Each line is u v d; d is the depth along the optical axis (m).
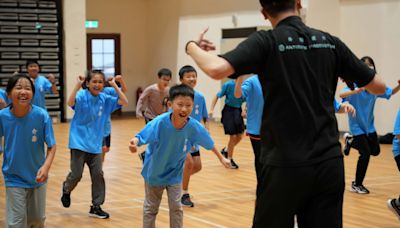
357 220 5.41
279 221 2.31
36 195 4.00
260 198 2.37
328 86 2.34
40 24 15.18
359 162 6.61
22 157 3.90
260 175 2.39
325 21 12.24
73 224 5.20
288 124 2.25
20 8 14.98
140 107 7.20
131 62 18.64
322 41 2.35
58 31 15.64
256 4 14.39
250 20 14.59
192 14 16.45
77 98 5.26
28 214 4.02
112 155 9.62
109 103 5.46
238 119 8.30
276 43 2.27
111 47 18.33
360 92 6.41
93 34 18.00
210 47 2.43
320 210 2.28
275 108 2.28
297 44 2.29
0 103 6.18
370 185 7.14
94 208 5.47
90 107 5.29
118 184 7.13
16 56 14.99
